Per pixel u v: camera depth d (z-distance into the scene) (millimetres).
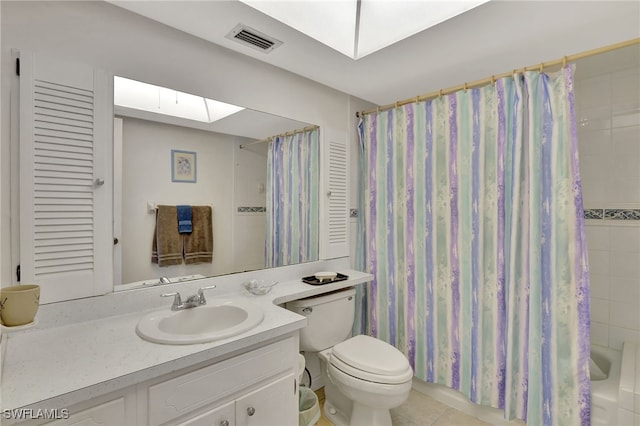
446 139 2006
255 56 1771
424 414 1942
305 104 2137
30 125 1135
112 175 1331
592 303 2121
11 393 788
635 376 1598
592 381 1674
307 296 1802
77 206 1236
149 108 1483
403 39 1577
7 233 1120
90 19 1294
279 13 1397
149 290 1451
